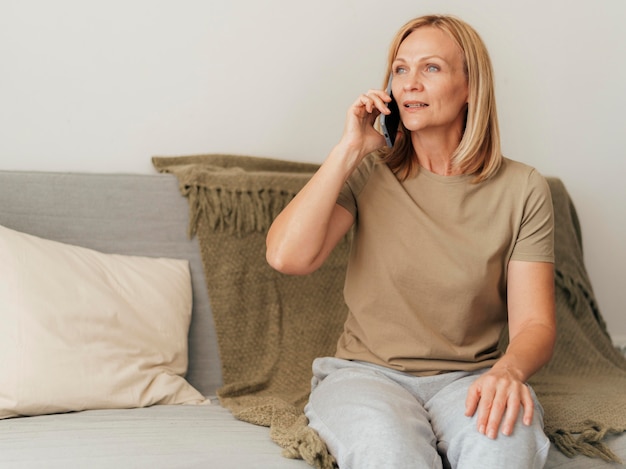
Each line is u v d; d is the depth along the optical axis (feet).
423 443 4.70
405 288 5.64
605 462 5.50
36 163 7.43
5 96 7.27
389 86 5.74
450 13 8.90
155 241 7.06
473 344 5.73
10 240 6.06
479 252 5.60
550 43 9.37
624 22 9.64
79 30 7.45
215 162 7.77
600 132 9.70
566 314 8.36
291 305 7.38
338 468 4.82
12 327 5.73
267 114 8.25
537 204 5.72
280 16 8.18
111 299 6.29
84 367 5.90
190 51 7.87
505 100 9.26
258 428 5.56
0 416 5.59
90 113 7.56
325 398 5.23
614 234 9.85
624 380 7.80
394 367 5.54
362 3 8.50
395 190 5.77
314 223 5.50
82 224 6.84
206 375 7.06
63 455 4.71
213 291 7.13
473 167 5.71
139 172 7.79
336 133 8.57
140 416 5.67
